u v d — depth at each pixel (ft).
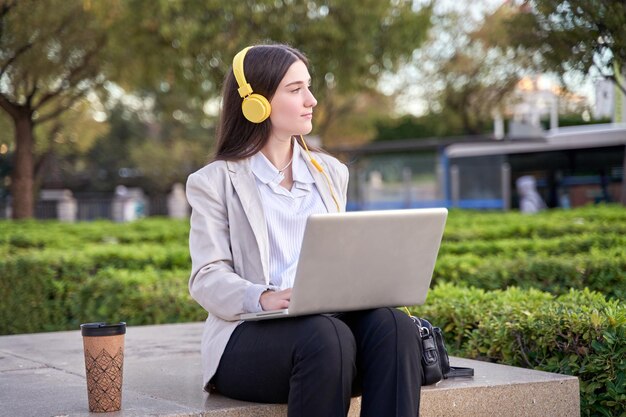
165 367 14.10
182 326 20.13
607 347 13.08
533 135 76.18
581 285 20.36
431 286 22.27
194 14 50.62
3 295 26.48
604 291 20.18
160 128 144.97
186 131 134.51
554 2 22.80
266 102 11.19
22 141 53.52
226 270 10.87
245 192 11.19
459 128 90.33
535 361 14.07
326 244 9.69
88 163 141.69
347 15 53.26
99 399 10.52
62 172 134.92
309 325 9.89
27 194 54.90
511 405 12.00
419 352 10.16
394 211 10.07
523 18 25.05
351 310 10.41
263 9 51.72
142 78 55.72
